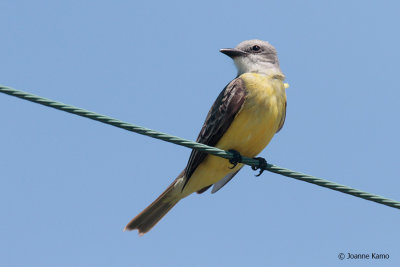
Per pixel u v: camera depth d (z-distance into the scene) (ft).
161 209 45.01
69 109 28.19
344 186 33.14
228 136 39.99
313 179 33.58
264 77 40.91
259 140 40.16
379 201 33.04
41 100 27.55
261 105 39.70
